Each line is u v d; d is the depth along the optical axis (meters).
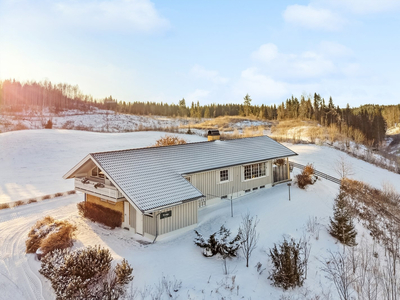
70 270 9.84
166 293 9.55
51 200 21.95
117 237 14.29
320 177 30.47
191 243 13.52
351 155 46.91
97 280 9.93
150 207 12.90
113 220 15.42
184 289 9.80
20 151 39.88
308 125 83.25
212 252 12.23
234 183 20.89
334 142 56.84
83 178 17.06
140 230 14.53
